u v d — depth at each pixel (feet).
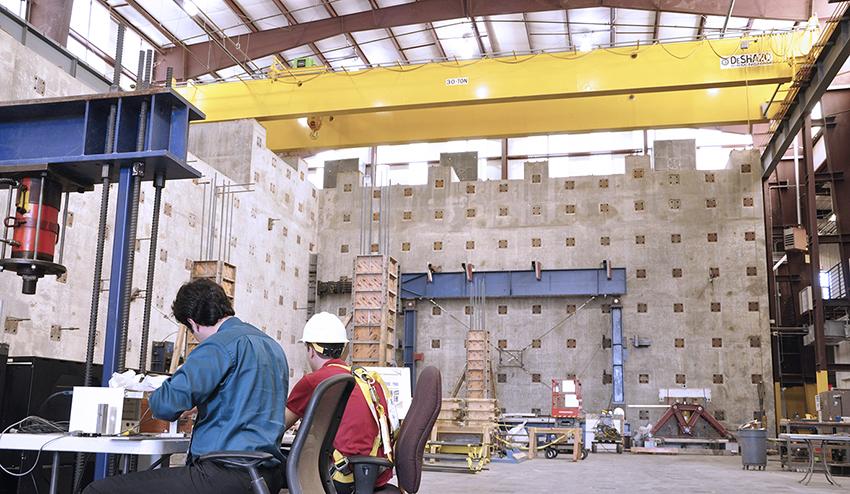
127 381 15.48
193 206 79.15
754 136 120.78
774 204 109.09
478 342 92.22
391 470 16.19
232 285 67.82
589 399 101.50
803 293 87.45
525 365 103.96
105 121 19.85
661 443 93.04
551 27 103.71
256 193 92.99
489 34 105.70
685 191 105.91
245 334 13.61
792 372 104.68
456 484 45.24
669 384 100.17
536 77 81.97
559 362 103.30
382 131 95.86
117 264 18.67
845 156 90.79
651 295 103.30
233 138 91.81
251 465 12.23
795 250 94.07
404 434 16.28
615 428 93.50
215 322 14.10
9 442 14.16
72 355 58.75
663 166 108.68
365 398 16.14
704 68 78.74
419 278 108.27
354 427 15.76
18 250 19.51
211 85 89.20
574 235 106.93
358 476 15.10
